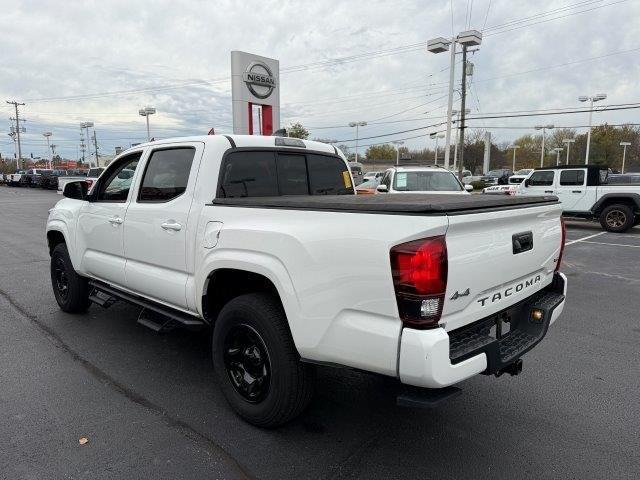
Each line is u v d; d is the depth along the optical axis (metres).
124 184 4.40
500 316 3.04
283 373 2.95
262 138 3.96
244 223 3.10
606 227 14.52
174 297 3.74
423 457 2.92
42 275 7.74
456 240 2.43
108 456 2.88
